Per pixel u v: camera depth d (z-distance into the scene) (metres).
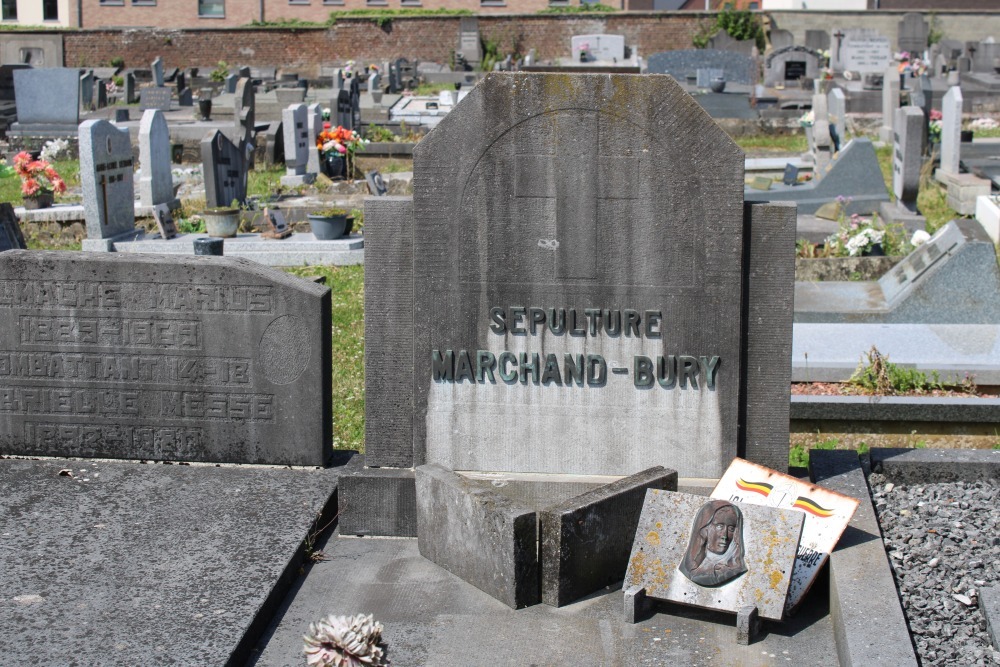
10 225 13.12
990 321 10.01
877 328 9.93
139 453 7.19
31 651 5.00
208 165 17.34
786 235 6.20
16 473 7.05
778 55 38.88
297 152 20.59
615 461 6.46
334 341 11.38
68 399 7.19
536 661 5.13
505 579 5.62
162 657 4.96
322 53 48.84
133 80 40.25
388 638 5.34
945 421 8.41
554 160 6.17
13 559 5.88
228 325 6.93
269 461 7.09
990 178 19.50
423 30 48.41
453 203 6.27
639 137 6.11
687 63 38.41
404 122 28.48
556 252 6.27
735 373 6.30
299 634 5.40
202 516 6.41
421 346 6.44
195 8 51.00
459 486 5.91
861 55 39.06
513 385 6.43
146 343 7.04
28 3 50.94
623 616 5.53
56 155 26.05
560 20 48.06
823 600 5.63
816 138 19.78
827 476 6.56
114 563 5.84
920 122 16.98
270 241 15.34
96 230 15.44
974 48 43.44
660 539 5.58
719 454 6.38
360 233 16.17
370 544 6.43
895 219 16.56
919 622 5.18
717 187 6.11
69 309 7.07
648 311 6.28
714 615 5.52
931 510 6.41
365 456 6.65
